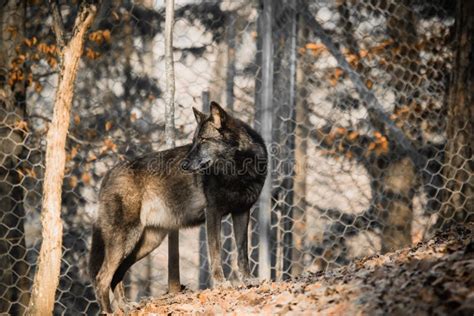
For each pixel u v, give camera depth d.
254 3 12.12
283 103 11.20
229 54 12.23
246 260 8.70
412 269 5.56
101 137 12.42
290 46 11.12
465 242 6.16
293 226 11.74
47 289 7.26
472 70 10.91
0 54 11.27
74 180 12.19
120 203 8.47
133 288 12.20
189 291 8.96
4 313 9.96
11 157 11.18
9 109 11.24
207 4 12.34
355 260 7.75
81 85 12.45
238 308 6.25
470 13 10.91
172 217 8.80
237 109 12.16
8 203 11.07
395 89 12.28
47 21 12.15
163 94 12.39
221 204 8.54
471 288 4.61
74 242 12.30
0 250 11.02
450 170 11.12
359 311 5.00
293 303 5.71
